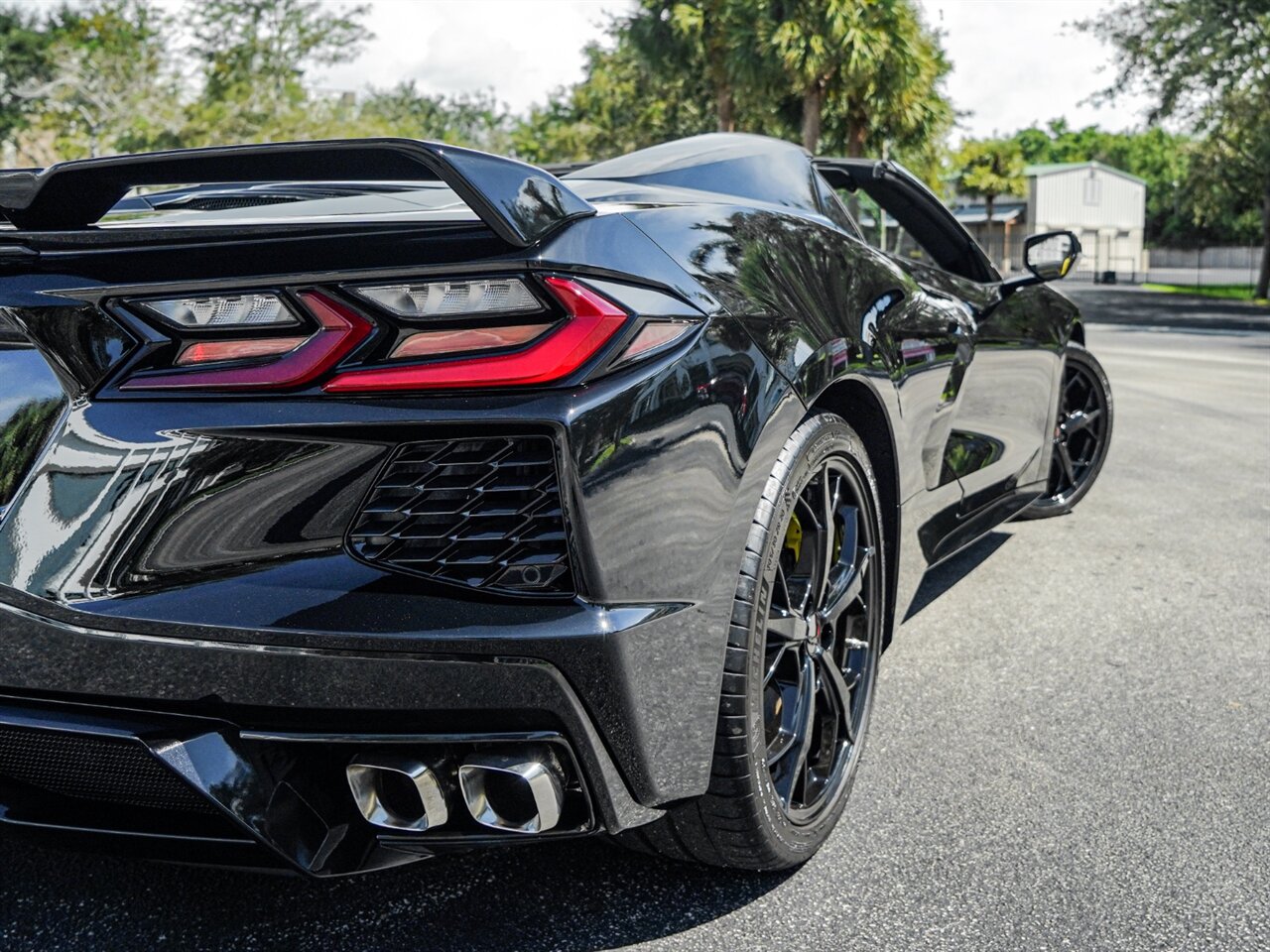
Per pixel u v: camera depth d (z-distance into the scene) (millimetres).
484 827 1357
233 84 32531
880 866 1718
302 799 1360
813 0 19469
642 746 1364
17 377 1331
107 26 32125
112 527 1297
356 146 1213
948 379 2373
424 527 1285
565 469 1265
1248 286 45250
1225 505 4176
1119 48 26125
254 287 1261
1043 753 2117
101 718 1326
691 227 1600
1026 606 3020
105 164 1272
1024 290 3289
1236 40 24766
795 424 1588
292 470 1276
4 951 1511
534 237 1256
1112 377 9125
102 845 1424
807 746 1690
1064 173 62531
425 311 1245
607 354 1294
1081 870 1704
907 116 20812
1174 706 2334
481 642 1263
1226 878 1679
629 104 35750
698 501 1404
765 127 22594
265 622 1274
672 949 1513
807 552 1731
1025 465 3246
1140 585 3188
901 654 2670
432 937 1547
